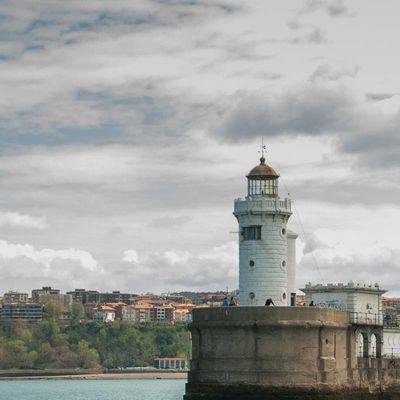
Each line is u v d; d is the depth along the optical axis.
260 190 165.88
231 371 146.25
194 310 150.38
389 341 177.38
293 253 175.12
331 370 147.62
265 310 145.75
